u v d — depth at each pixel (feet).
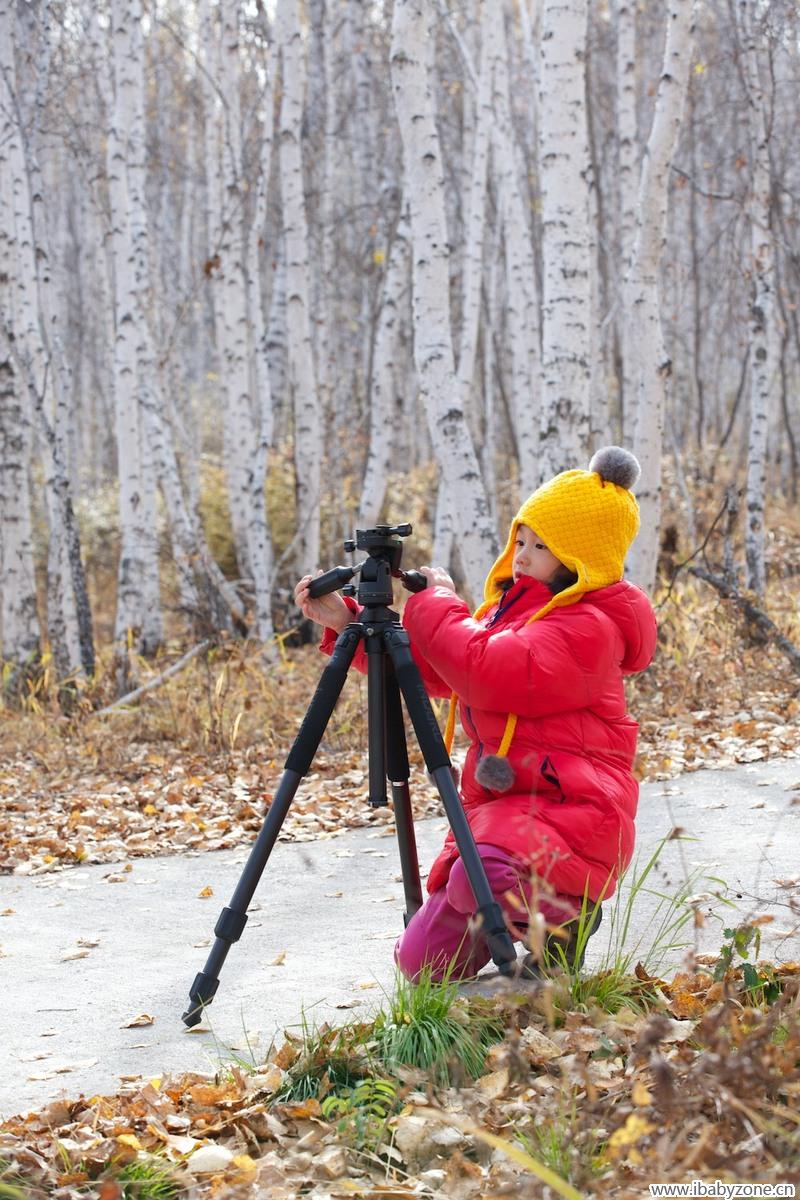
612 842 9.96
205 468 61.36
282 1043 9.95
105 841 18.88
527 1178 7.43
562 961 10.04
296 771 10.52
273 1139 8.43
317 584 10.55
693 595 31.17
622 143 42.42
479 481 24.85
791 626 29.25
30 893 15.97
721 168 67.67
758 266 36.73
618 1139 6.87
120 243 38.14
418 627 10.08
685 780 19.02
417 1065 8.96
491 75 40.19
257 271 46.73
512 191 43.29
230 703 27.53
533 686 9.66
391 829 18.01
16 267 35.96
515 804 10.02
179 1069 9.65
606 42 62.64
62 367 37.11
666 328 66.90
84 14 55.31
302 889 15.10
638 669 10.48
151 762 24.72
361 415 60.29
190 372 86.48
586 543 9.96
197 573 40.09
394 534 10.34
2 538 34.17
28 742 28.09
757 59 37.68
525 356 43.68
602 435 47.57
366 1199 7.54
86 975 12.28
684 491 46.50
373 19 67.92
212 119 52.80
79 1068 9.78
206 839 18.42
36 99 38.37
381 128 67.56
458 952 10.07
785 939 11.21
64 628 34.76
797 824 15.65
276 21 41.09
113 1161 8.00
